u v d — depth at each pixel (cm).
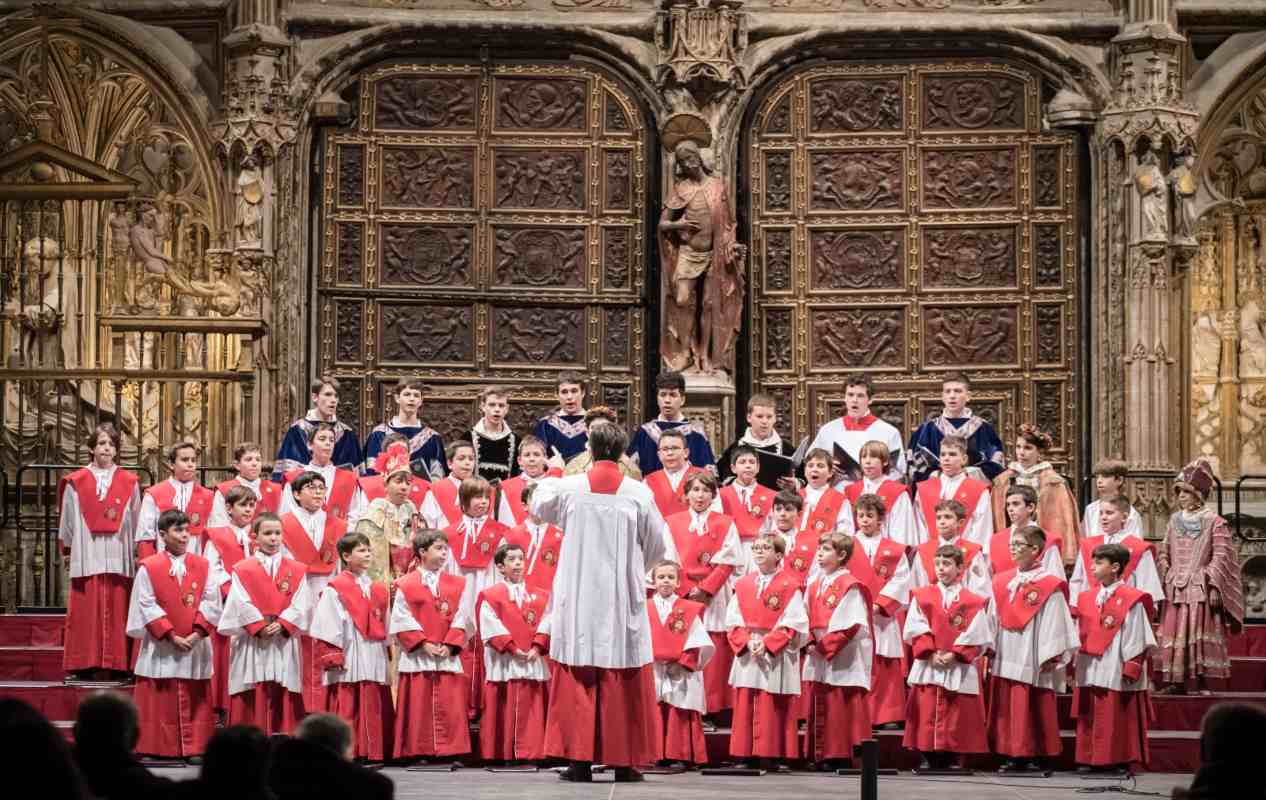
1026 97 1945
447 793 1122
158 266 1944
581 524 1210
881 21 1931
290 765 681
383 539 1418
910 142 1959
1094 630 1359
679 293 1875
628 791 1143
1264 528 1919
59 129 1952
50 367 1897
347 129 1948
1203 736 693
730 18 1909
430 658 1348
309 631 1363
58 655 1522
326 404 1535
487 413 1577
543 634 1316
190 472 1502
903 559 1398
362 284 1950
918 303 1961
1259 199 1962
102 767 662
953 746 1334
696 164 1878
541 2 1948
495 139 1964
